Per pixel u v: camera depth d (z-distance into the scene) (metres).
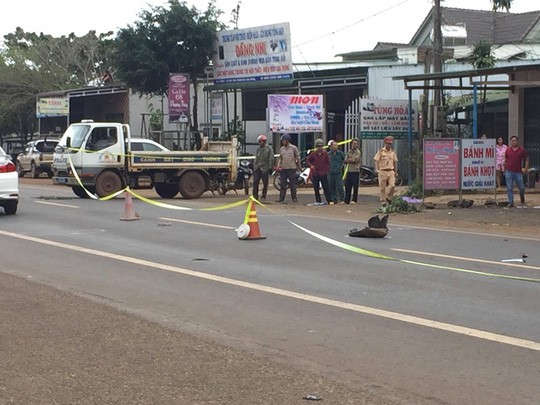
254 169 24.70
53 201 24.14
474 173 22.12
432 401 5.97
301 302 9.44
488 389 6.24
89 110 54.19
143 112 50.28
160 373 6.46
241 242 14.70
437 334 7.93
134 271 11.56
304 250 13.69
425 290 10.16
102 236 15.50
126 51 43.47
